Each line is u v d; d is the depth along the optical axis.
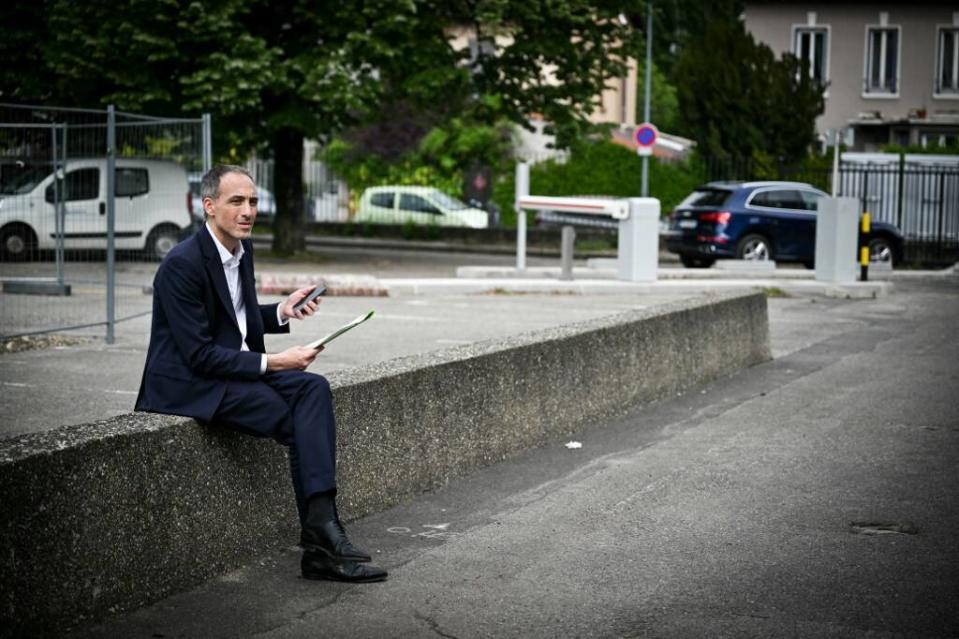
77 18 23.61
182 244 5.37
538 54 26.77
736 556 5.85
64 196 14.40
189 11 23.08
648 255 19.92
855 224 20.34
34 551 4.46
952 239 30.95
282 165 26.94
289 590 5.26
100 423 5.10
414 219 35.31
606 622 4.92
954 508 6.78
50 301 15.08
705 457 8.05
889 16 45.06
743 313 12.08
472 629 4.83
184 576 5.21
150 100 24.25
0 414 8.74
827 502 6.90
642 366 9.92
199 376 5.30
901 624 4.92
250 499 5.65
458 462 7.40
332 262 26.77
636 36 27.47
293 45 24.97
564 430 8.71
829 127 45.69
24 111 13.77
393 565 5.66
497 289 19.20
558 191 34.25
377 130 40.09
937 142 44.94
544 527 6.34
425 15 25.45
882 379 11.48
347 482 6.37
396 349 12.40
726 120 37.38
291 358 5.34
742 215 25.89
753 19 45.94
